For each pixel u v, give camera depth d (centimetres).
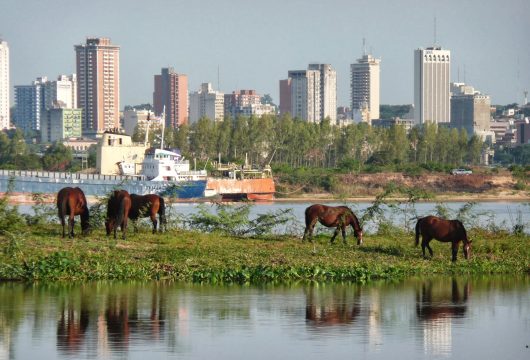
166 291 5622
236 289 5744
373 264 6475
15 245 6322
